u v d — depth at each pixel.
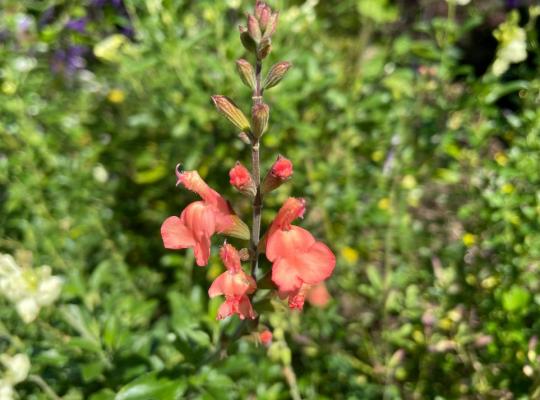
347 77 0.28
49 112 0.25
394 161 0.23
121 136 0.27
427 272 0.21
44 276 0.16
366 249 0.23
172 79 0.24
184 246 0.12
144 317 0.20
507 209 0.19
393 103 0.24
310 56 0.24
